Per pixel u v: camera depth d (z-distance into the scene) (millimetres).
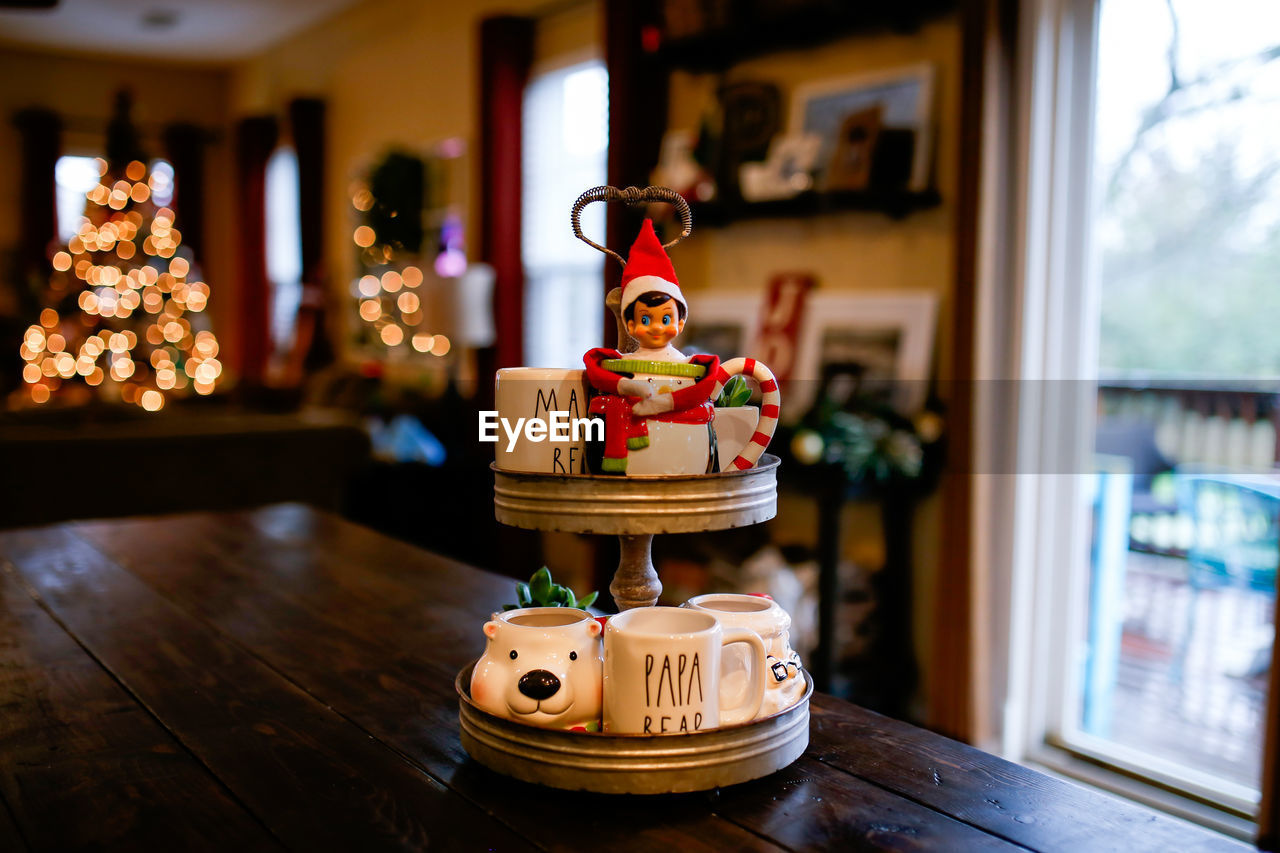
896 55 3062
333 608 1511
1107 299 2883
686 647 860
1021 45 2598
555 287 4832
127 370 7066
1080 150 2729
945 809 872
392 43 6121
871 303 3111
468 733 937
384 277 6020
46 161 7852
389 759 977
